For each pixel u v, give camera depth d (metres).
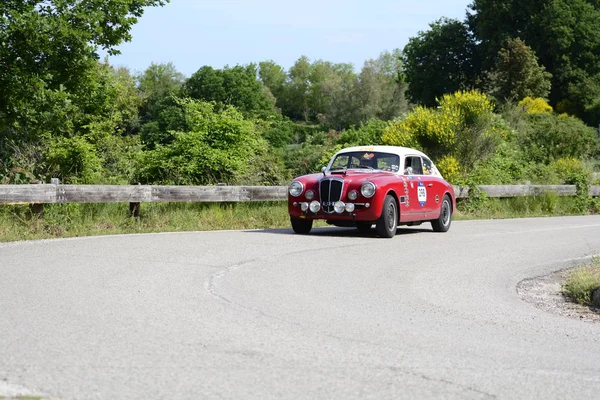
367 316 7.92
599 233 18.70
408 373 5.71
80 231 15.50
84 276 9.86
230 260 11.78
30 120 23.20
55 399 4.80
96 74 25.69
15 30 21.22
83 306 7.90
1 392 4.90
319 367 5.79
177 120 81.56
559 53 88.06
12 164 21.92
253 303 8.38
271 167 23.88
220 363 5.81
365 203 16.06
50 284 9.20
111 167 30.25
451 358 6.24
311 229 18.38
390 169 17.22
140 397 4.91
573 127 41.19
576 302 9.65
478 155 28.84
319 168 27.11
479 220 23.67
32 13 21.38
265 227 18.92
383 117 121.69
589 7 89.31
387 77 126.06
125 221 16.94
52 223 15.58
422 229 19.64
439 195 18.44
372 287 9.86
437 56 97.31
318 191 16.44
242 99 100.12
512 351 6.61
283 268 11.20
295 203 16.61
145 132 83.31
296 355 6.14
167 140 81.31
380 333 7.11
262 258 12.18
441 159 27.73
